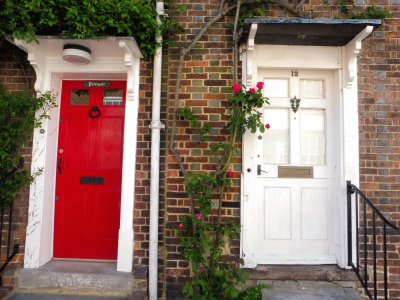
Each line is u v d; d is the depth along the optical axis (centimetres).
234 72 341
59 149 370
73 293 317
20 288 324
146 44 326
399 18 357
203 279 308
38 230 336
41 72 341
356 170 339
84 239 364
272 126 367
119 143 370
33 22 298
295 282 328
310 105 364
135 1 304
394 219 338
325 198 357
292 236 355
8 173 327
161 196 337
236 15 338
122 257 327
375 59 352
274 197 358
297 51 352
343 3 356
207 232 328
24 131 333
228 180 329
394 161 343
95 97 374
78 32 296
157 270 328
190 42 352
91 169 368
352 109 344
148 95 346
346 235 337
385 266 276
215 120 346
